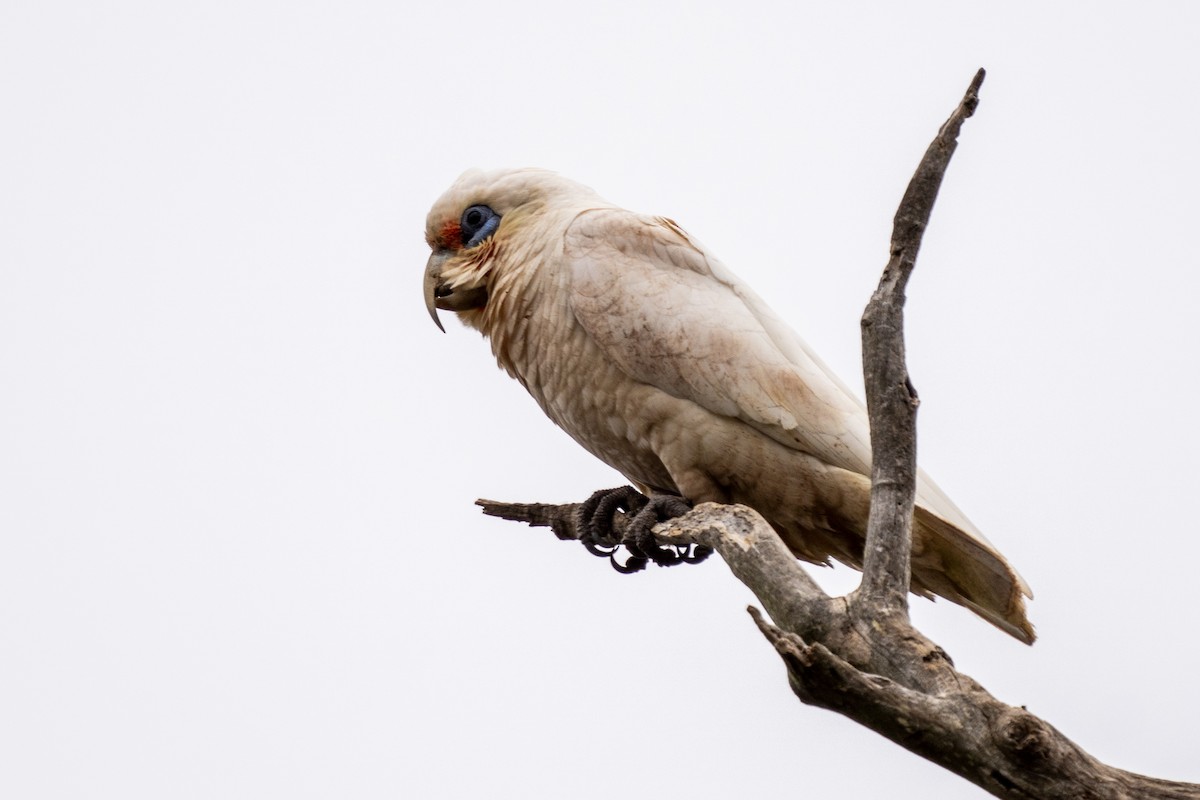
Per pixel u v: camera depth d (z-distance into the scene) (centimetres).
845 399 1209
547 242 1283
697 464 1225
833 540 1243
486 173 1395
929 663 761
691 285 1235
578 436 1331
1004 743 705
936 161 783
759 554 860
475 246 1378
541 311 1270
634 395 1230
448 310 1415
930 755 725
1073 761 705
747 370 1189
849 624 802
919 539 1133
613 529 1288
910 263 806
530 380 1323
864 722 727
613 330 1218
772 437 1196
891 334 808
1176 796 703
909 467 816
